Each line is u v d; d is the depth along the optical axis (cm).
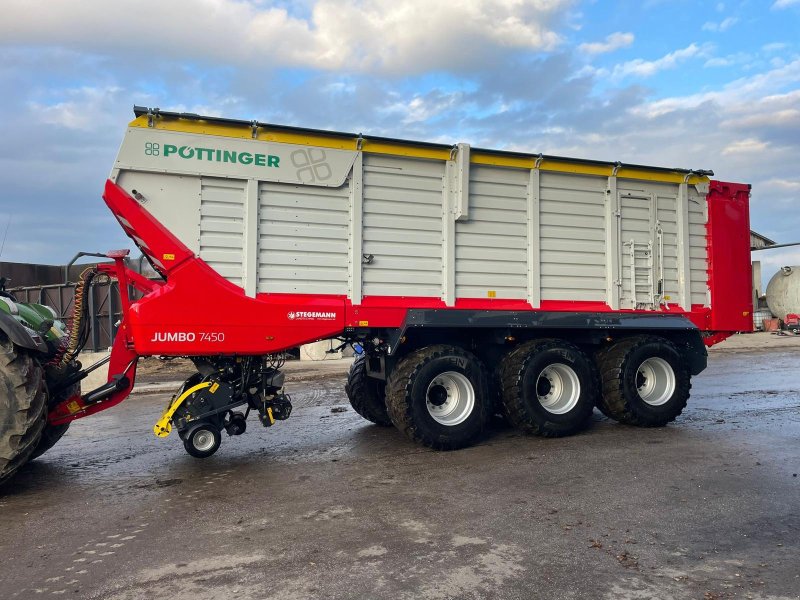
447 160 646
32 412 478
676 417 780
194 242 561
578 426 664
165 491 485
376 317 615
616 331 721
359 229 612
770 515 403
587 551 346
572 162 700
